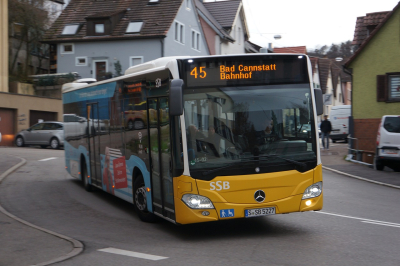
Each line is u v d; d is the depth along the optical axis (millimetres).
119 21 43406
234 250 7266
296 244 7586
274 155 7957
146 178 9312
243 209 7773
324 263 6410
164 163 8406
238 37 58969
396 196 13398
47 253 7242
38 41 44938
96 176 12914
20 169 20031
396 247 7336
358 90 25047
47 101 39281
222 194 7727
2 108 35781
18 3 43062
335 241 7770
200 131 7785
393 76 24344
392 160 19047
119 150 10898
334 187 15227
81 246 7609
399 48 24172
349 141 24969
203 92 7891
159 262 6641
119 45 42688
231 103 7949
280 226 9094
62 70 44438
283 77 8203
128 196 10492
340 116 38094
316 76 64875
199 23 48000
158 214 8852
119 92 10797
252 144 7902
